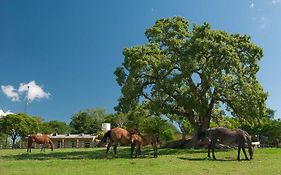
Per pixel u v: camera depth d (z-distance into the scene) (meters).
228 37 35.19
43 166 18.27
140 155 25.08
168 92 35.31
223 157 25.00
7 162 21.00
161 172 15.71
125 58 34.09
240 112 35.75
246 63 35.78
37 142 38.72
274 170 16.72
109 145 24.80
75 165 18.70
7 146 98.94
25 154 31.52
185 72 33.91
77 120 124.88
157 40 37.59
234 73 34.69
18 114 99.75
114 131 24.62
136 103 35.56
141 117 41.03
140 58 33.50
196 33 35.34
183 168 17.38
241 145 23.42
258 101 35.25
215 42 33.97
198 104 34.97
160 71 35.22
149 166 18.17
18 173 14.89
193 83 36.41
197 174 15.12
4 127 96.81
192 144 39.34
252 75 36.31
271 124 70.56
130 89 34.16
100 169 16.77
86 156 26.47
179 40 36.78
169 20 38.25
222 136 23.81
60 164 19.30
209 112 38.12
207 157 24.83
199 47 33.66
